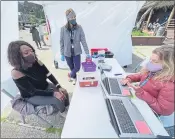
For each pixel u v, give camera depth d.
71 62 3.37
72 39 3.13
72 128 1.20
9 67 2.38
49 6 4.08
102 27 4.31
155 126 1.26
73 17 2.96
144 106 1.49
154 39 7.59
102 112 1.37
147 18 12.59
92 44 4.42
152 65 1.54
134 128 1.19
